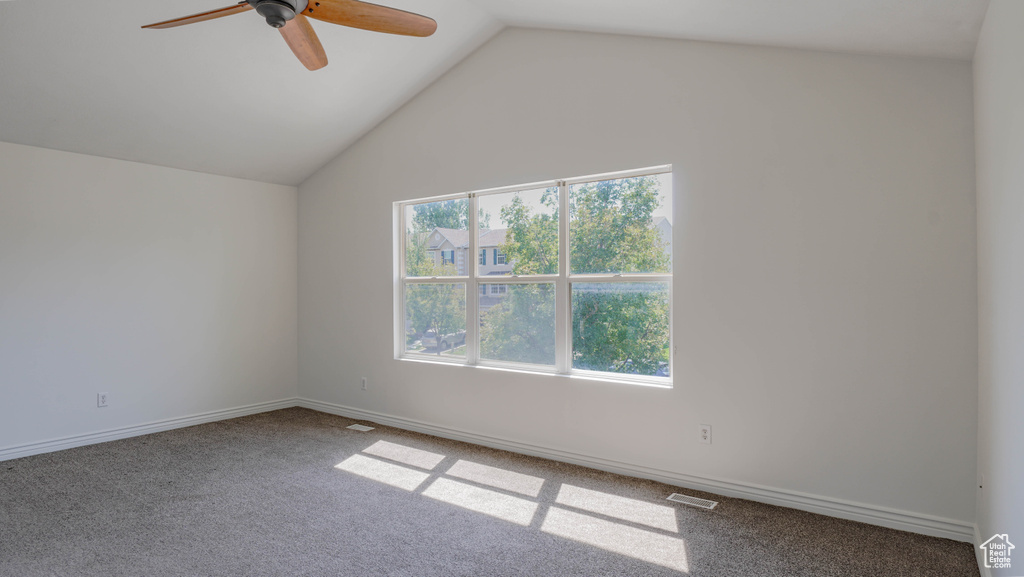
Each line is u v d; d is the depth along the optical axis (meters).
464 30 3.88
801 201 2.88
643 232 3.48
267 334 5.29
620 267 3.58
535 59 3.84
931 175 2.56
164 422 4.55
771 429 2.98
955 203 2.51
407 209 4.75
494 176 4.05
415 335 4.70
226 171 4.90
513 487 3.27
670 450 3.29
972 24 2.15
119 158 4.30
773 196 2.95
